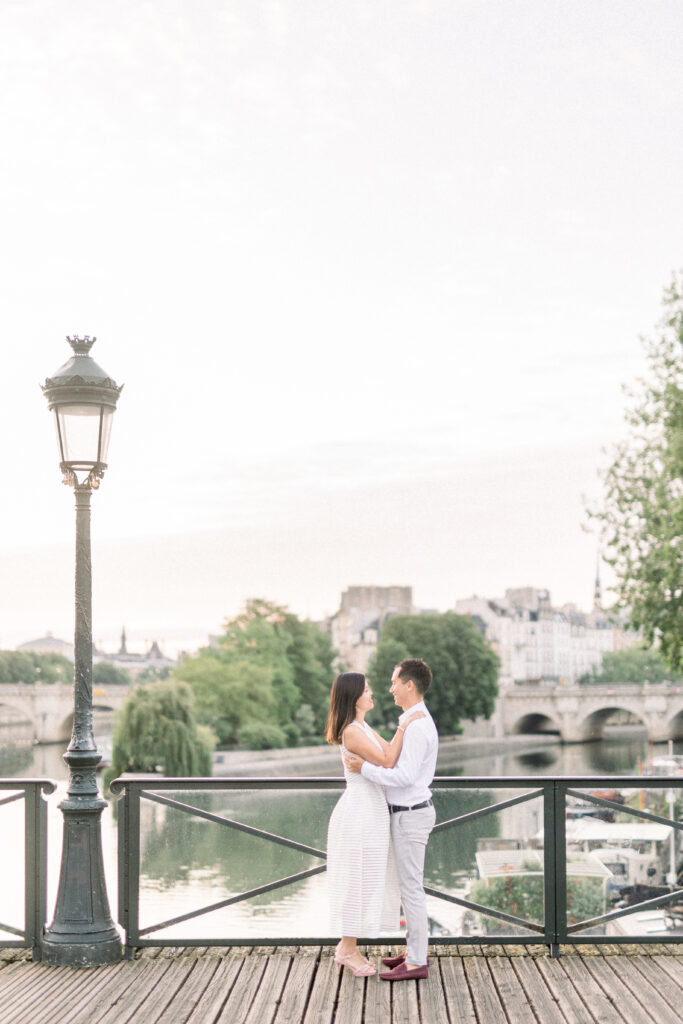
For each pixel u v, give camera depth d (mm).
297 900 7121
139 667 191250
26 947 7082
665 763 37375
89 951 6891
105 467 7371
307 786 7113
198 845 7137
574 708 117688
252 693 91000
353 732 6484
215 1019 5922
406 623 109250
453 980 6547
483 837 7109
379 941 7133
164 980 6594
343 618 155000
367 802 6516
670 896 7035
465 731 117000
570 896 7066
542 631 181000
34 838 7121
